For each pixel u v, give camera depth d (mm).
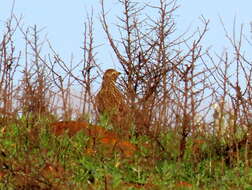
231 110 14680
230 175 13258
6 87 14875
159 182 12812
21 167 11992
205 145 14344
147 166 13477
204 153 14289
